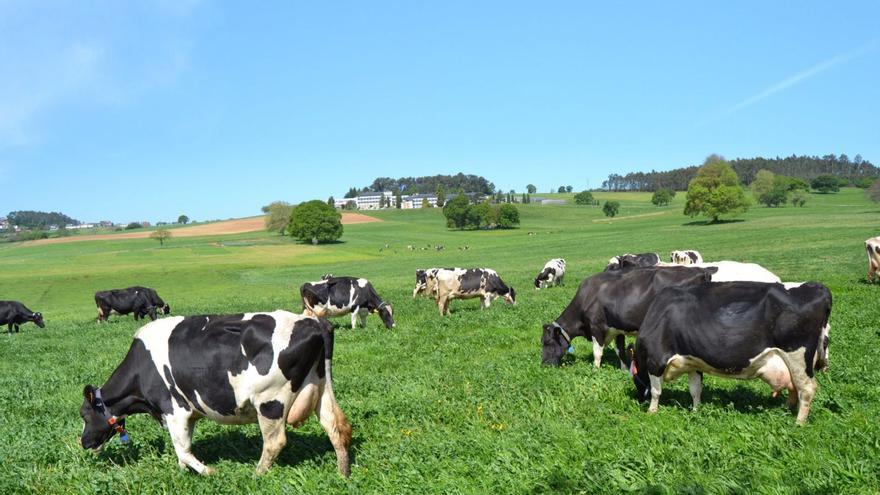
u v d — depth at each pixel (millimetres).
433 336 18469
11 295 60344
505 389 11297
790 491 6316
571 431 8648
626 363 12977
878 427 7789
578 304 13258
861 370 10875
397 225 164125
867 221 80500
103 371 16531
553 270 34969
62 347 22156
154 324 8695
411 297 32375
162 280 68812
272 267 81125
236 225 178375
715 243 65812
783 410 8977
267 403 8016
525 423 9297
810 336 8469
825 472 6680
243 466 8320
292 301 35031
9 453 9391
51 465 9023
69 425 10961
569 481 6992
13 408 12789
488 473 7430
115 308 32812
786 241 58250
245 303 35281
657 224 124000
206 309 33000
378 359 15555
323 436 9500
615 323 12648
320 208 122438
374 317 24766
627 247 72688
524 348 16031
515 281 40000
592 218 164750
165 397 8422
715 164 120500
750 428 8180
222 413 8273
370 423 10039
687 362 9305
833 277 26547
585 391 10891
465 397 11086
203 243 132000
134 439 9789
